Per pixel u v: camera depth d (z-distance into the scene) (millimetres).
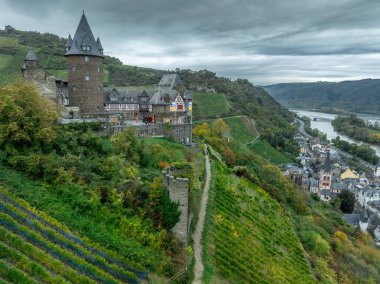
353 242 86938
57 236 30734
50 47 198875
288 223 68125
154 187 40344
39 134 43656
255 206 63844
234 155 98250
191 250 39844
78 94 77562
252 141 176250
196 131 107312
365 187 171750
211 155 81562
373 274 69438
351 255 73500
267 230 58375
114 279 29688
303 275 53094
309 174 181375
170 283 33281
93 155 49969
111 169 43688
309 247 65375
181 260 37219
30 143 43500
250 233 53250
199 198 54188
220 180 65188
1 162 38750
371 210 150000
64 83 81562
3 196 31906
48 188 36781
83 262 29500
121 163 46656
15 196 33000
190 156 73250
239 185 68875
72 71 77062
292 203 87062
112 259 31969
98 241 33125
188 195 41094
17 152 40906
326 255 66312
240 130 179125
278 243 56969
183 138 86000
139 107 101062
